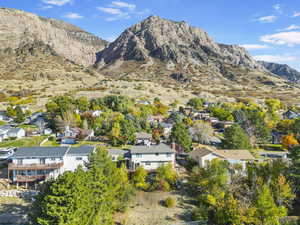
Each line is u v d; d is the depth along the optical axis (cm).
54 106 9169
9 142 6525
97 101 11294
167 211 3900
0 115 9612
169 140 6650
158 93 17000
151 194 4462
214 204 3759
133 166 5091
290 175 3919
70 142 6769
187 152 6256
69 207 2655
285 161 4444
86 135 7331
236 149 6028
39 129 7800
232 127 6397
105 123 7931
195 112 12388
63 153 4662
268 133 7394
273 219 3228
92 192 3188
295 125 7444
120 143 6706
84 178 3095
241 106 12744
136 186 4512
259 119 7781
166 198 4316
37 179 4372
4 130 7138
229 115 10262
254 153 6162
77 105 10131
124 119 7969
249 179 4166
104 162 3875
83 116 8812
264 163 4756
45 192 2875
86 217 2830
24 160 4475
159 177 4603
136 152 5112
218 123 9781
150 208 3988
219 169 4197
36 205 2892
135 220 3634
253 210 3219
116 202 3794
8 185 4319
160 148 5394
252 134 7231
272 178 3931
